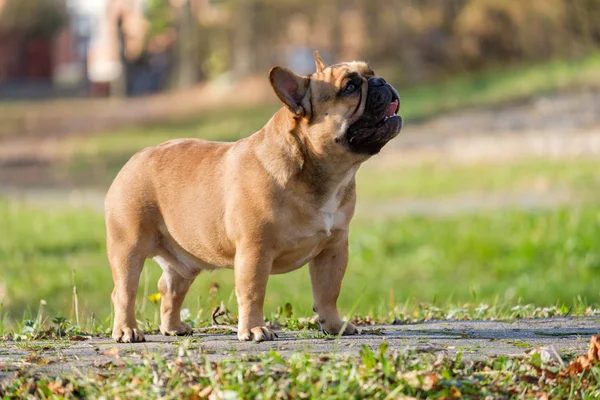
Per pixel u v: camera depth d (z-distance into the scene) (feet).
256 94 158.71
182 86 187.42
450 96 126.00
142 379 18.76
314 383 18.26
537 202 73.72
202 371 18.95
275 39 172.65
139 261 23.73
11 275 51.72
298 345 21.48
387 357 19.51
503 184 83.30
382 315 29.78
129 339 23.12
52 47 225.56
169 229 23.72
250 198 21.91
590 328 25.05
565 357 21.02
